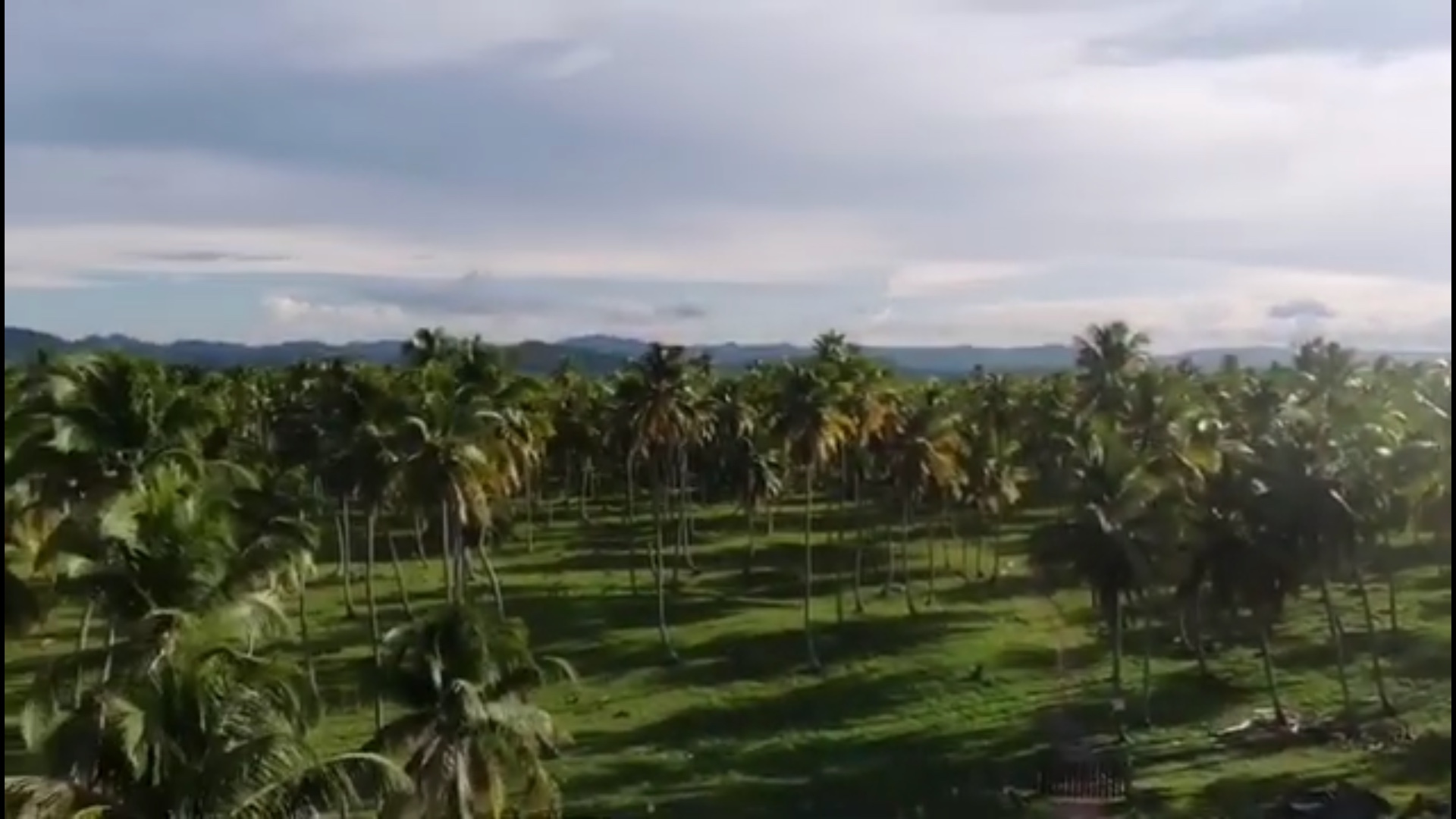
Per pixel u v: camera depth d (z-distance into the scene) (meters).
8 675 63.25
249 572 32.59
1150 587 63.22
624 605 87.38
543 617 84.12
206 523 31.73
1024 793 53.28
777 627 81.38
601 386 128.25
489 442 71.50
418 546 99.31
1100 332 104.69
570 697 67.69
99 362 52.16
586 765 56.91
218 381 112.94
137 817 23.88
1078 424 95.00
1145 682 63.12
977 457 95.25
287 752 24.48
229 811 23.64
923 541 110.56
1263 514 61.09
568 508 130.62
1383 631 75.75
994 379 123.69
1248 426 90.25
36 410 53.38
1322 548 60.72
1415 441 67.44
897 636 78.88
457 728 32.28
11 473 50.06
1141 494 62.84
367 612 84.75
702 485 132.75
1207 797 51.31
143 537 30.62
